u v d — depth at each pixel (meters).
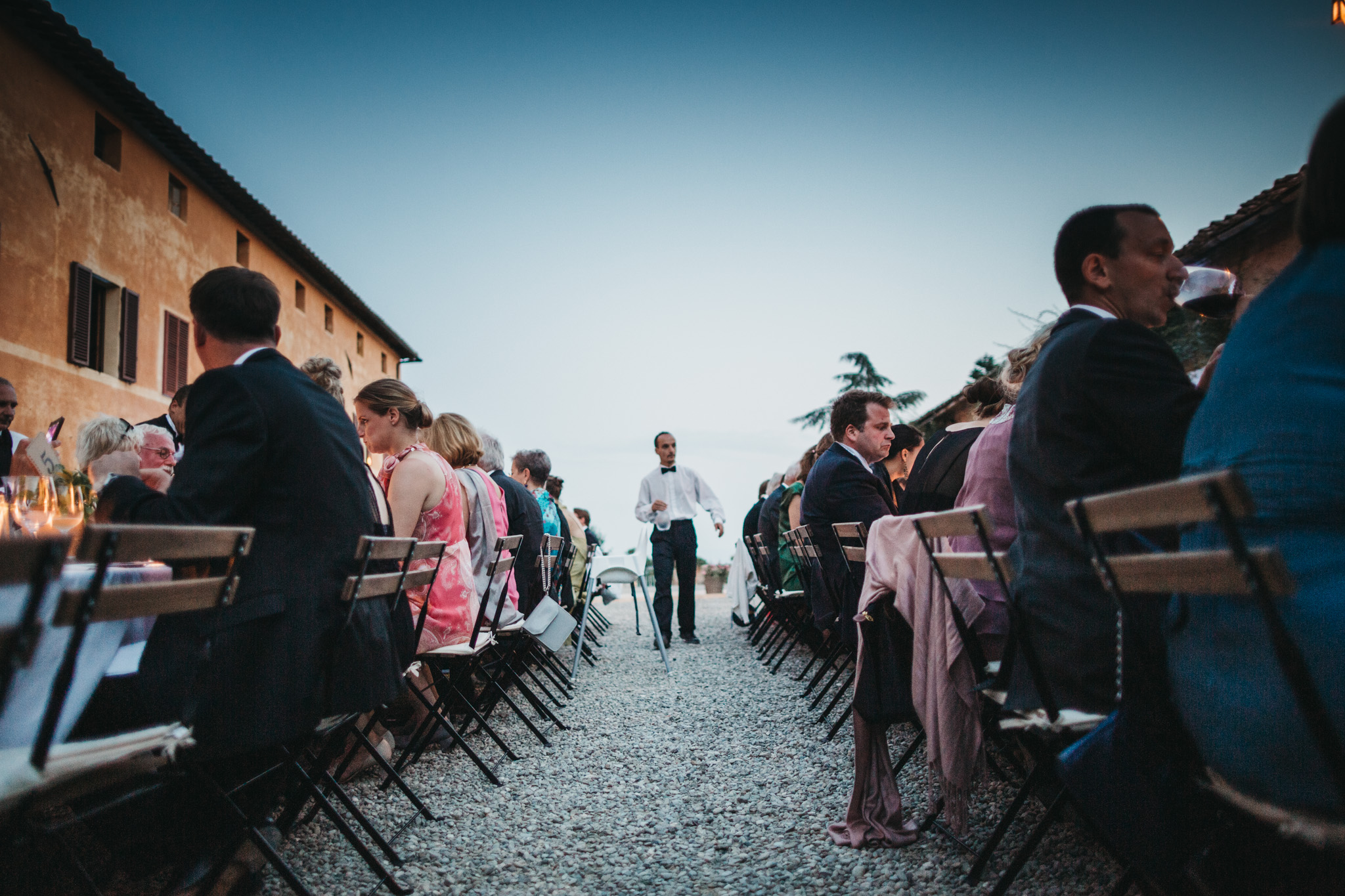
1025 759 3.13
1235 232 10.78
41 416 13.12
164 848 2.33
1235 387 1.51
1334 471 1.37
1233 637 1.45
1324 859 1.65
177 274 17.17
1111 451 1.96
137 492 2.31
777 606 7.14
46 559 1.39
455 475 4.30
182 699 2.15
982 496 2.82
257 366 2.50
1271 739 1.37
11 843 1.93
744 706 5.35
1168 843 1.75
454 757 4.23
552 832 3.05
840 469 4.39
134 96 14.75
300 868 2.71
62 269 13.72
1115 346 1.96
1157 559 1.50
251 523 2.34
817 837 2.90
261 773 2.37
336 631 2.37
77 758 1.71
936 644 2.61
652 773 3.85
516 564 5.77
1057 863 2.48
